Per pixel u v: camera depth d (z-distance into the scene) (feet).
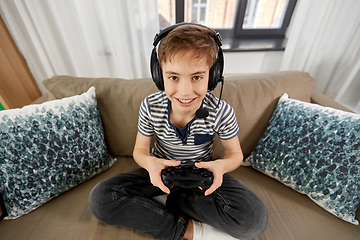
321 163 1.98
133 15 3.49
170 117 1.96
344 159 1.87
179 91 1.38
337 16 3.64
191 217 2.05
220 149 2.78
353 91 4.64
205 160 2.34
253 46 4.18
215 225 1.91
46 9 3.55
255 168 2.68
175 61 1.25
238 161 2.10
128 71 4.13
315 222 1.98
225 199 1.96
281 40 4.59
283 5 4.41
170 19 4.42
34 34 3.67
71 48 3.87
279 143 2.36
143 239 1.90
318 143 2.04
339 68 4.13
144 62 4.23
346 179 1.85
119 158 2.98
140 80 2.84
